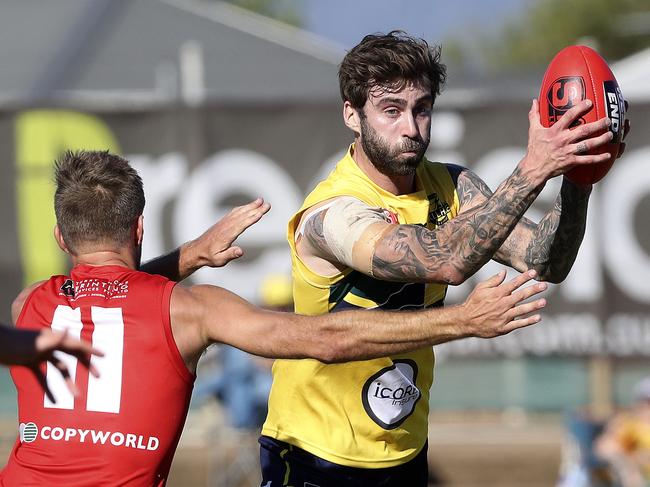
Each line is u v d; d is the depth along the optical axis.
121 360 11.43
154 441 11.44
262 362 31.44
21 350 9.90
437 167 14.60
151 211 32.16
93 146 31.92
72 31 58.56
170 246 32.22
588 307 32.88
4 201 31.53
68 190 12.20
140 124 32.12
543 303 10.95
